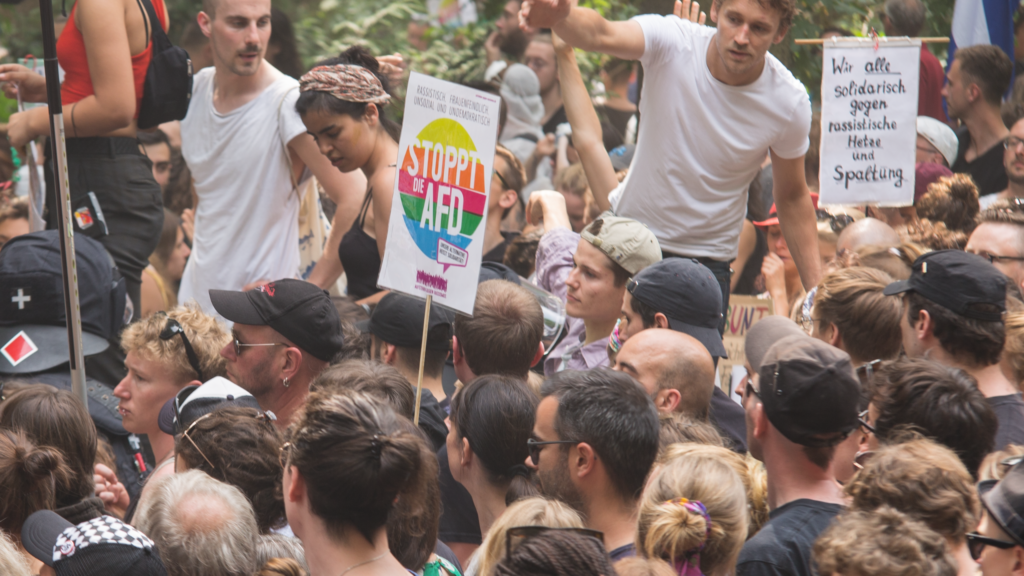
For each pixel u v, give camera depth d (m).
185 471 10.80
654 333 13.88
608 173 21.62
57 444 11.84
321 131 19.17
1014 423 12.88
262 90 22.06
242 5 21.12
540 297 18.69
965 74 26.30
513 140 32.59
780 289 22.88
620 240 16.83
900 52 20.55
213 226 22.50
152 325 15.30
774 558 9.87
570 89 21.81
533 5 16.75
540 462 11.06
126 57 19.70
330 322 15.36
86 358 19.77
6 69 20.50
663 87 18.19
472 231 14.45
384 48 36.25
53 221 20.50
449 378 18.19
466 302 14.42
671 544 9.40
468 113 14.50
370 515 8.59
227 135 21.98
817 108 30.31
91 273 16.39
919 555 8.37
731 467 10.27
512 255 23.17
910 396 11.38
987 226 18.08
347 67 19.14
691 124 18.14
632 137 33.22
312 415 8.70
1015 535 8.09
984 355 13.37
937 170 23.98
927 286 13.62
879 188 20.80
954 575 8.53
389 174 19.52
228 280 22.31
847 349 13.98
